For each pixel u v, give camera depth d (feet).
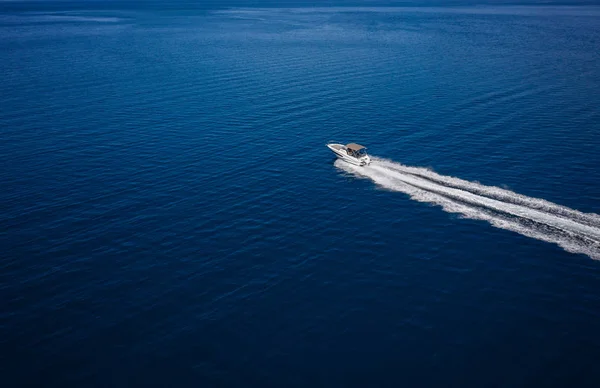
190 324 126.41
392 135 250.78
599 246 151.74
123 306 133.08
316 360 114.42
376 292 137.59
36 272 147.23
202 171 216.33
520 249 153.07
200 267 149.59
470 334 121.19
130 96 333.62
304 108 300.40
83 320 128.06
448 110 288.10
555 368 110.11
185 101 320.50
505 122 263.90
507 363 111.96
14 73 406.00
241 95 332.80
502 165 209.77
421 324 124.98
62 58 480.23
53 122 279.49
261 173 214.07
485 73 383.65
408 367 111.75
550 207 172.24
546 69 392.88
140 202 189.57
